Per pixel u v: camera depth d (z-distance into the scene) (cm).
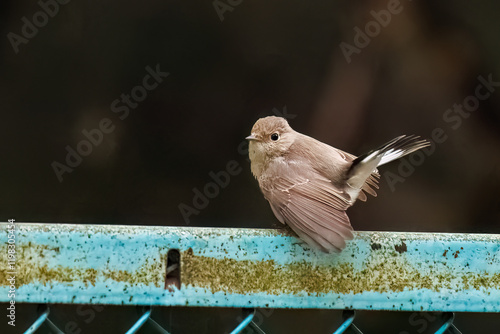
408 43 1134
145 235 395
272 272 402
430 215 1142
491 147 1136
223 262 399
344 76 1141
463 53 1121
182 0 1164
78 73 1166
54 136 1165
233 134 1162
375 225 1137
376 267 407
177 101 1166
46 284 386
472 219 1142
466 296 408
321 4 1154
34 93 1166
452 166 1145
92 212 1154
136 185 1152
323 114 1138
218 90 1164
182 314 637
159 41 1168
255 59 1164
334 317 772
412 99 1138
